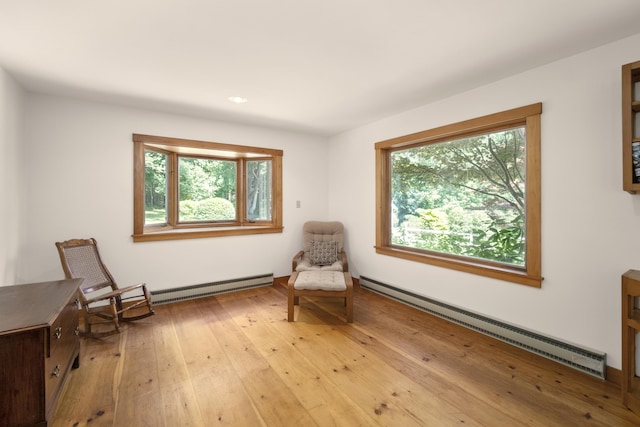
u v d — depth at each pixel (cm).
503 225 269
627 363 170
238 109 333
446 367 212
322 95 290
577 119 209
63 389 183
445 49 204
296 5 157
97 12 162
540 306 231
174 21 171
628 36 187
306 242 414
